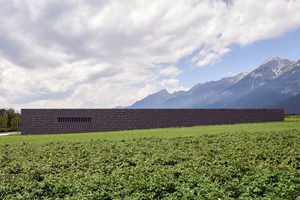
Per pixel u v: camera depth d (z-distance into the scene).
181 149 16.86
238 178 9.86
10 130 77.38
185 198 7.59
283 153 13.66
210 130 28.50
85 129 39.69
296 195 7.77
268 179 9.04
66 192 8.92
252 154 13.70
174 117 41.12
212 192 8.02
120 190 8.65
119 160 13.94
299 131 23.22
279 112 43.25
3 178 10.84
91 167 12.67
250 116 42.47
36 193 8.55
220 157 13.40
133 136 25.38
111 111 40.28
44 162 14.30
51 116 39.25
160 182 8.92
